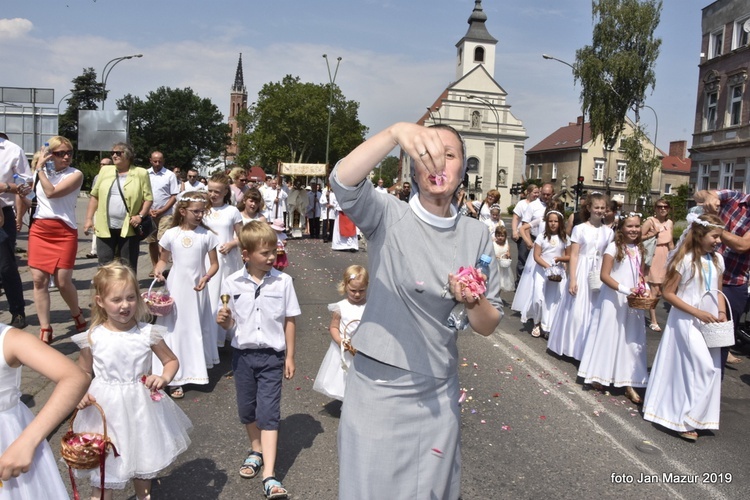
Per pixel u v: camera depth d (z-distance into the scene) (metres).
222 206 6.87
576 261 6.81
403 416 2.38
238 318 3.99
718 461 4.55
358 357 2.49
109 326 3.39
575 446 4.71
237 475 4.02
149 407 3.36
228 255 6.76
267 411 3.89
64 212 6.33
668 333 5.17
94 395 3.26
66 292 6.55
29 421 2.38
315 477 4.04
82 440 2.85
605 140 42.09
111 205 7.41
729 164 31.16
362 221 2.38
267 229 4.04
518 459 4.44
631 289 5.68
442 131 2.38
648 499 3.93
